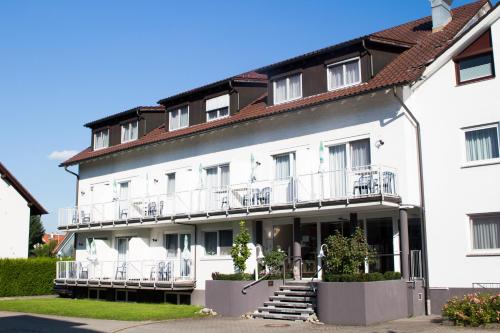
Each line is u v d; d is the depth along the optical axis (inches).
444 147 729.6
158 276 972.6
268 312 756.6
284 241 894.4
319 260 830.5
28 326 698.8
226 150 975.6
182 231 1035.9
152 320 741.9
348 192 749.3
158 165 1111.0
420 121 754.2
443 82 741.3
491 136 698.8
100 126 1333.7
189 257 978.7
